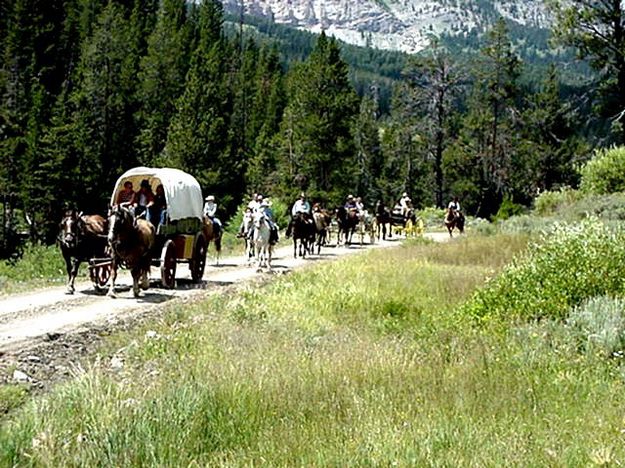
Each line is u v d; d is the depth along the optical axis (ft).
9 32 238.27
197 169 204.03
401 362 31.68
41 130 189.57
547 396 26.99
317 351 34.19
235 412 24.20
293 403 25.54
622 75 148.56
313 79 211.41
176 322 46.19
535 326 37.88
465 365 31.19
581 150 218.79
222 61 307.58
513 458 19.85
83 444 20.70
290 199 204.85
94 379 26.66
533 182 226.17
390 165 291.58
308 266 82.58
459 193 233.76
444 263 78.54
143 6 328.08
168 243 63.87
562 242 47.57
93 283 63.21
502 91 223.30
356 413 24.23
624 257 44.34
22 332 43.37
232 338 38.01
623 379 29.09
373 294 53.98
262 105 304.30
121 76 242.58
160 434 21.72
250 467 19.42
